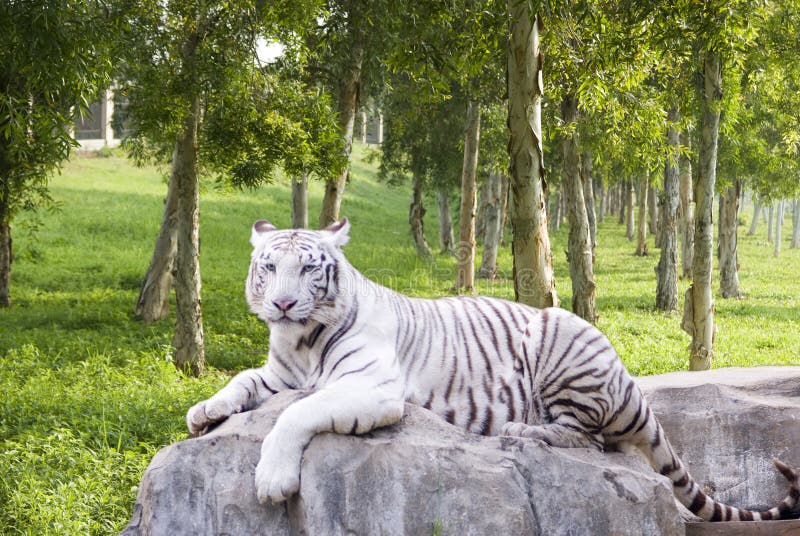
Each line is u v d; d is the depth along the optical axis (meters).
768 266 35.97
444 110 24.59
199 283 13.90
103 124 48.88
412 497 3.30
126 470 7.34
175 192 18.19
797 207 47.62
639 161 15.02
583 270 16.64
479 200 37.41
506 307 3.98
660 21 9.43
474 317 3.90
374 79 13.20
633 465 3.71
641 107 11.60
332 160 13.23
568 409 3.75
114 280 23.81
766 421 4.82
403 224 43.53
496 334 3.87
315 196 46.66
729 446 4.85
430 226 44.56
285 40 12.77
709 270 11.61
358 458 3.31
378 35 11.77
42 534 5.98
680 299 23.64
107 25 8.31
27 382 11.31
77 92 7.97
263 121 12.45
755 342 16.47
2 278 19.41
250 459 3.42
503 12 8.07
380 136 54.44
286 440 3.26
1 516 6.35
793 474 4.11
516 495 3.33
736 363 14.25
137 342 15.41
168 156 20.34
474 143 20.64
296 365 3.79
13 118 7.92
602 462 3.57
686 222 28.20
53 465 7.44
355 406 3.32
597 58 9.24
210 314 18.86
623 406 3.77
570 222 16.66
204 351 14.25
